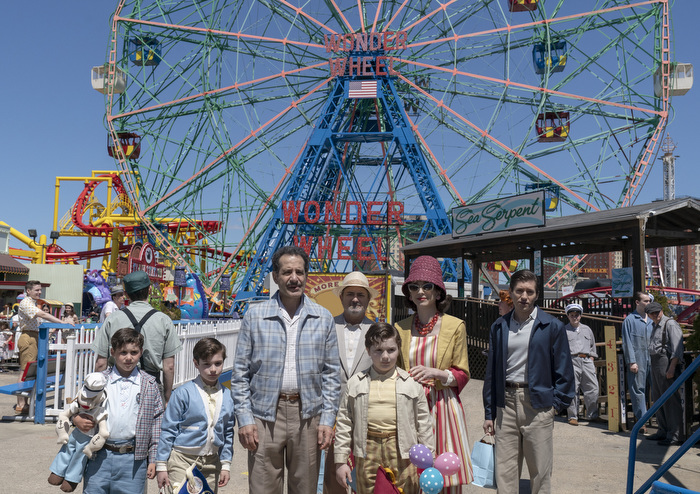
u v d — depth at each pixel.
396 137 43.69
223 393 4.62
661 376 8.67
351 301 5.01
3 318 17.34
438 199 42.31
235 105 47.59
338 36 45.59
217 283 48.31
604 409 11.13
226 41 47.28
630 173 43.66
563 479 6.75
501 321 5.25
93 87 47.09
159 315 5.71
